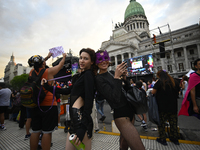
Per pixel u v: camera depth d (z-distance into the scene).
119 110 1.52
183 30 38.88
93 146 2.77
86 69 1.57
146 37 54.75
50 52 2.24
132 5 68.56
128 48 40.22
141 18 64.44
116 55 42.81
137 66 27.89
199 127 4.05
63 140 3.25
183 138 3.17
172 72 37.16
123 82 1.83
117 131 3.60
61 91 1.89
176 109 2.83
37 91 1.80
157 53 40.38
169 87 2.80
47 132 1.92
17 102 5.19
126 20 68.44
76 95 1.35
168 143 2.80
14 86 59.12
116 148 2.62
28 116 3.45
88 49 1.60
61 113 7.18
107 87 1.36
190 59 36.66
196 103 2.70
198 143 2.69
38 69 2.13
